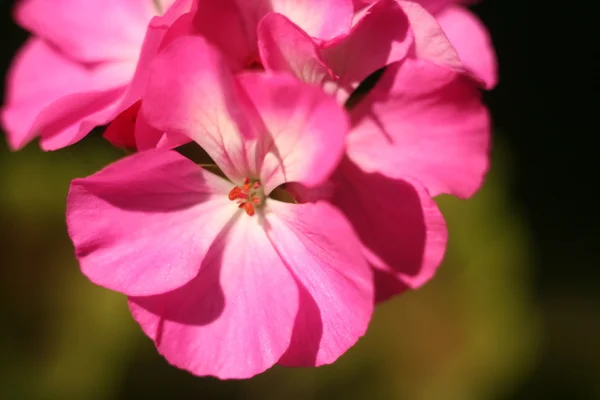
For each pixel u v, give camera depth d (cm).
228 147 19
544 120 50
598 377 42
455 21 22
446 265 35
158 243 19
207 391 34
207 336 19
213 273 19
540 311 44
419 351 34
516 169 49
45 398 33
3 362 33
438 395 34
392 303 35
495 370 34
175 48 18
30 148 37
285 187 20
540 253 48
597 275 47
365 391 34
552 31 49
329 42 18
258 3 19
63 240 35
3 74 43
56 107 19
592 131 49
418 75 19
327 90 19
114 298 33
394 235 20
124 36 22
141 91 18
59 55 23
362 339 34
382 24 19
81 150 38
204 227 19
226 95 18
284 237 19
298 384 34
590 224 48
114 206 19
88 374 33
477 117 19
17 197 36
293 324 19
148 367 34
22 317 33
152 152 18
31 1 22
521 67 50
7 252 34
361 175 20
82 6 22
